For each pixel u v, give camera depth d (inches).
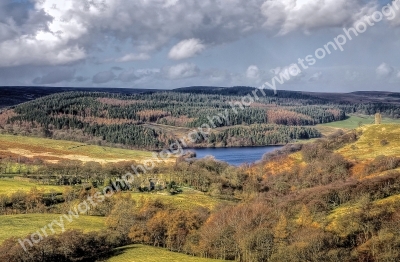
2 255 3353.8
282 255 3695.9
